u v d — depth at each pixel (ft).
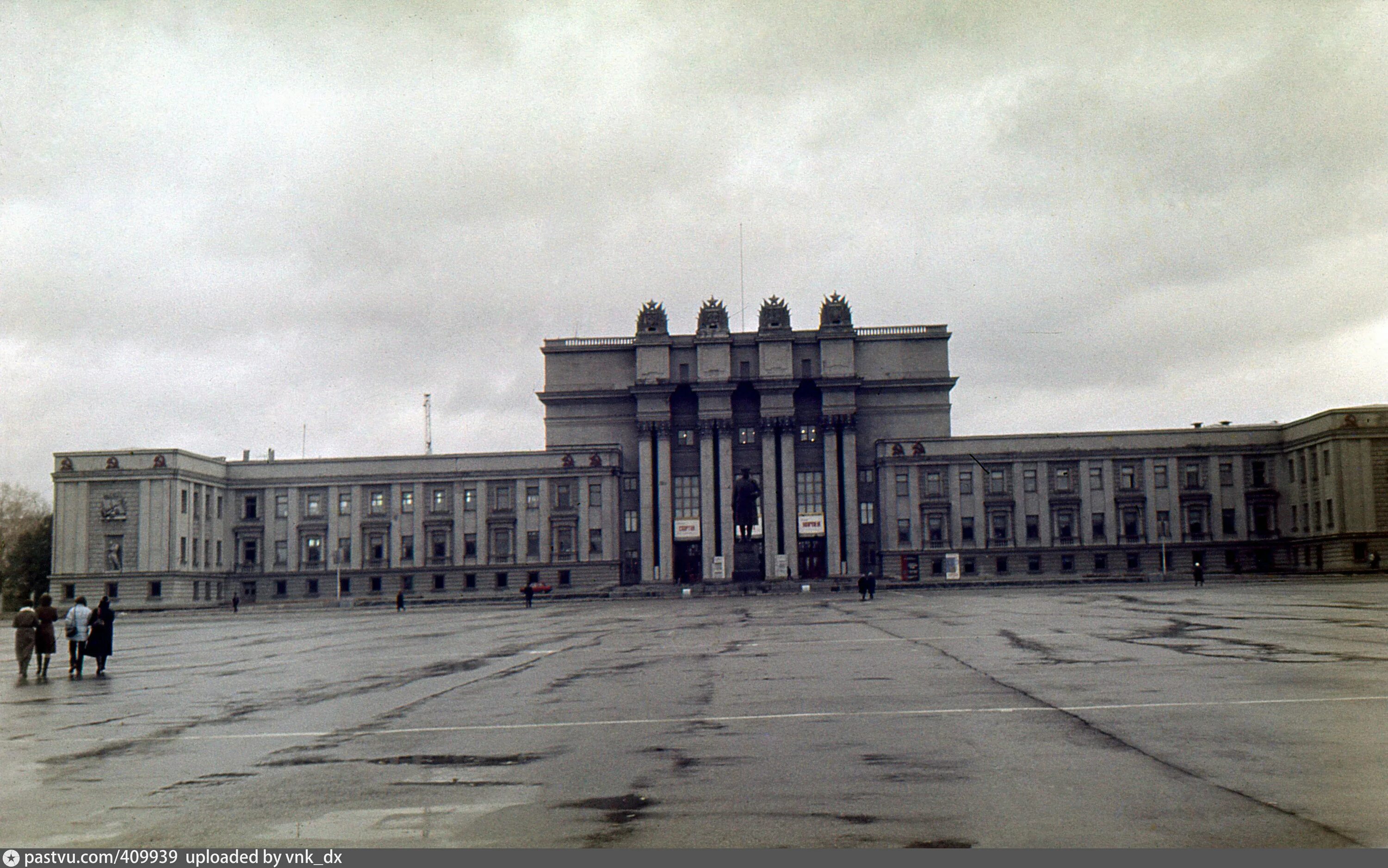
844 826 33.76
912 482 409.69
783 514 429.38
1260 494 395.55
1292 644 90.02
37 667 112.37
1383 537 355.15
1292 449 390.01
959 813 34.88
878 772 41.68
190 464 389.80
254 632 188.55
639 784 40.96
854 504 424.46
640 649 111.04
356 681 86.28
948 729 51.06
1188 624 119.24
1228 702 56.44
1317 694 58.85
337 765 46.88
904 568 405.80
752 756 45.93
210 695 79.25
